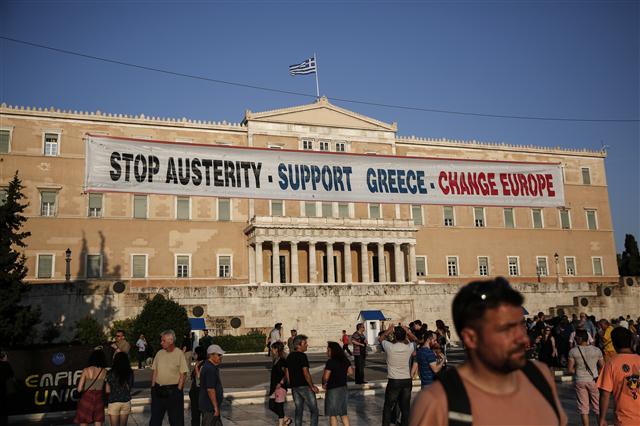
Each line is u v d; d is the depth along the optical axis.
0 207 41.22
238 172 19.00
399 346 15.59
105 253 65.56
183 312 46.12
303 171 19.73
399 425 16.72
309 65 77.81
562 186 22.59
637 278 66.38
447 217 81.50
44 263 63.00
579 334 15.12
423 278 78.25
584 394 14.84
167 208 69.06
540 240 85.00
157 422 13.55
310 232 70.81
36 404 19.94
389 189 20.52
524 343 3.93
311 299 58.91
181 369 13.81
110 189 17.41
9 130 64.31
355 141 78.88
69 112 67.12
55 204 64.56
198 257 69.25
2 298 39.66
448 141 83.25
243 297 56.25
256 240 68.31
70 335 48.31
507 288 4.02
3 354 18.95
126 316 50.28
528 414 3.94
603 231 89.00
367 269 72.88
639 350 23.70
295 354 14.96
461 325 4.07
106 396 14.71
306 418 19.19
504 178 21.86
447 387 3.97
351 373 15.23
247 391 24.38
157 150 18.19
